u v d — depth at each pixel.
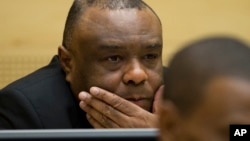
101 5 4.47
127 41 4.37
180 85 2.18
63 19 9.78
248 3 10.27
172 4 10.05
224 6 10.23
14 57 9.76
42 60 9.78
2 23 9.70
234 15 10.25
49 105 4.62
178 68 2.22
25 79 4.91
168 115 2.21
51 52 9.80
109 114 4.41
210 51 2.20
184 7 10.09
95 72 4.47
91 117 4.50
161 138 2.26
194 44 2.30
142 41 4.40
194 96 2.12
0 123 4.61
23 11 9.72
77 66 4.61
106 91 4.38
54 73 4.97
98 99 4.40
